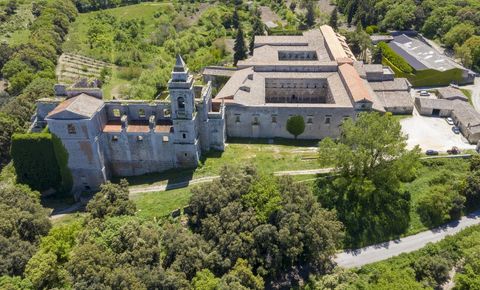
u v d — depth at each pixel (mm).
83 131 101625
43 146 105250
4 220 82750
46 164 107125
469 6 192500
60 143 103688
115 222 84000
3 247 78625
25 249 80562
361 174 103000
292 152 118375
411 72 155750
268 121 122938
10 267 76688
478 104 143250
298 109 119812
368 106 117688
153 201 100688
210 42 198750
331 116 120375
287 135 125312
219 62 177250
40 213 90500
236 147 121125
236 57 173500
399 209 102625
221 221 86938
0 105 144750
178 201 99125
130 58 179125
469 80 156625
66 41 194500
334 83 134000
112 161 113312
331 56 151750
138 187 108500
